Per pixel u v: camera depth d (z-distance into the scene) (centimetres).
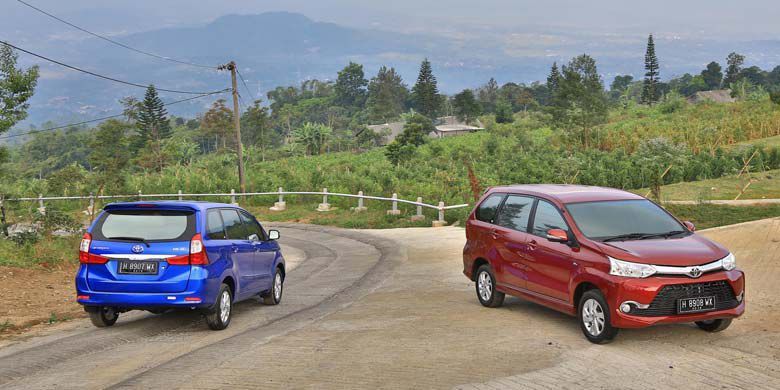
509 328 805
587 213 811
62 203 4194
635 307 684
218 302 899
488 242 945
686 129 6291
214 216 932
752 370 592
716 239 1402
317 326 887
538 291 834
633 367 615
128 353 770
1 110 2127
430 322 866
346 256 1944
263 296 1141
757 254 1209
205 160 11062
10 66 2131
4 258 1622
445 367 630
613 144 6881
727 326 734
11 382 641
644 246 729
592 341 723
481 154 7650
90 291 862
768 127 6041
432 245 1944
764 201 2414
